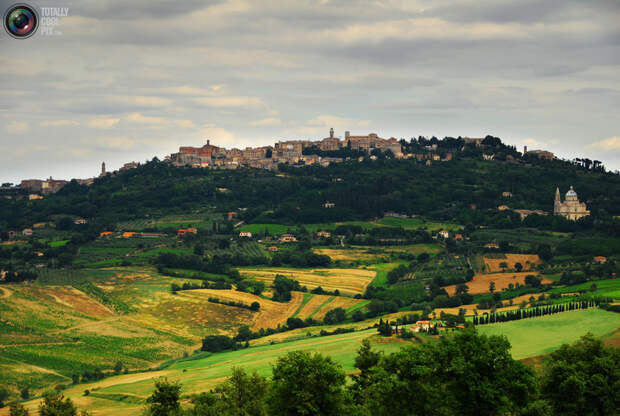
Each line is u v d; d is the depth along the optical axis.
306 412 190.12
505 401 195.62
